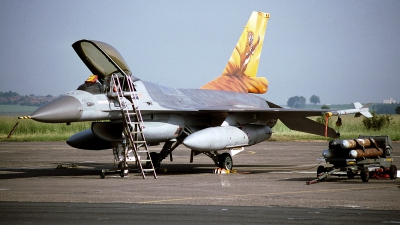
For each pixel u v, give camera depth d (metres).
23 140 93.56
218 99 49.84
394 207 25.52
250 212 24.14
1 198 28.36
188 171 46.62
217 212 24.12
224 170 44.47
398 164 49.53
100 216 23.14
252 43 57.72
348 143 35.34
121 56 40.50
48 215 23.33
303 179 38.16
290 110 44.03
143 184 35.16
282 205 26.08
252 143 46.47
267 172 44.47
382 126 108.19
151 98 42.19
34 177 40.50
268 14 59.19
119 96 40.28
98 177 40.47
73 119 38.28
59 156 63.09
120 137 41.69
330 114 40.66
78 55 40.03
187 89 49.09
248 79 57.34
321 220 22.34
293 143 84.31
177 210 24.66
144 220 22.31
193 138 41.28
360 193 30.27
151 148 76.00
